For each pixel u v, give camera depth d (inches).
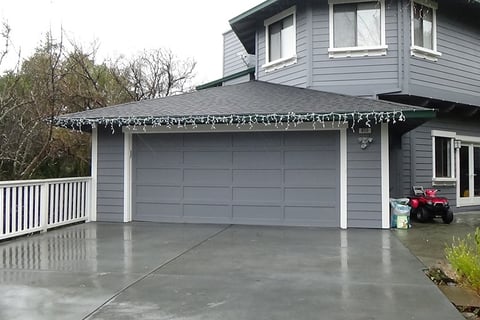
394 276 204.2
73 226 365.7
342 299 169.8
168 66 839.1
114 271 213.3
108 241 295.7
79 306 161.0
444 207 390.9
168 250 265.6
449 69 463.8
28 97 556.4
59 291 179.6
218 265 226.4
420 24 443.5
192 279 198.8
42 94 544.7
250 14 489.4
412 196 422.6
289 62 466.6
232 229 349.7
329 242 292.8
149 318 149.0
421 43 442.3
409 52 425.1
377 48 425.1
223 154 382.9
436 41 454.0
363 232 335.9
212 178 385.1
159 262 232.8
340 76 433.4
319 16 441.7
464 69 481.4
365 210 354.3
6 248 270.5
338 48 433.1
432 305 162.6
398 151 443.8
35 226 323.0
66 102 628.7
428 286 187.3
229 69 745.0
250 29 534.9
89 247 274.5
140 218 395.9
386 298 171.0
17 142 530.9
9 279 198.2
